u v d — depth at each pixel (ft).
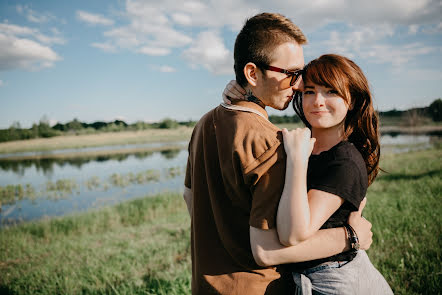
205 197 4.38
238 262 3.91
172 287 10.66
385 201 19.44
